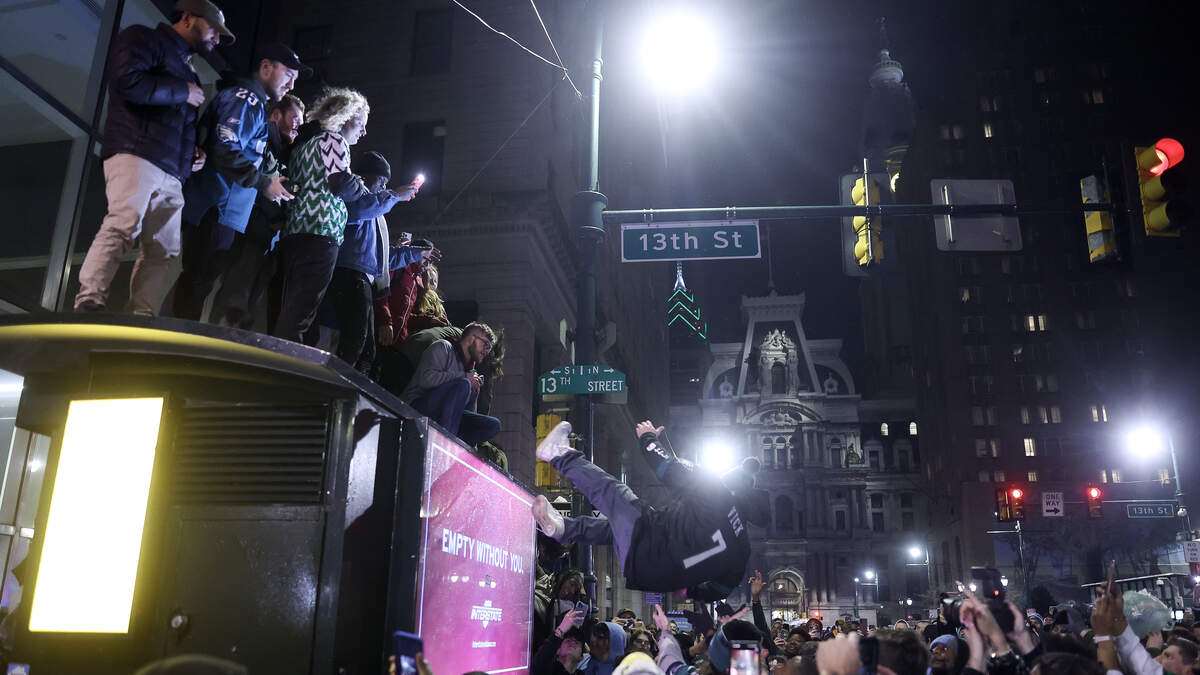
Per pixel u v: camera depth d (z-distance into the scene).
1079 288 76.38
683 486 4.45
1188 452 70.00
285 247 5.43
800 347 99.44
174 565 4.07
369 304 6.28
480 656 5.15
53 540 4.17
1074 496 70.81
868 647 3.34
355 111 5.75
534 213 23.77
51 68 10.13
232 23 12.02
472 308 23.50
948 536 79.62
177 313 5.15
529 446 23.22
